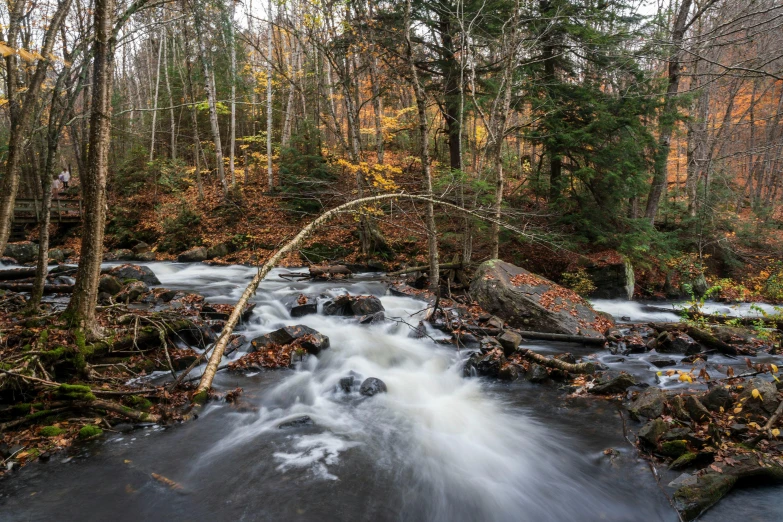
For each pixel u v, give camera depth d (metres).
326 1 15.22
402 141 26.28
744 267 17.38
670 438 4.91
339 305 10.37
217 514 3.93
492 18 15.11
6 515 3.81
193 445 5.04
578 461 4.89
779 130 18.84
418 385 6.99
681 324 9.42
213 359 6.07
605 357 8.13
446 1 14.88
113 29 5.83
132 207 22.44
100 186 6.22
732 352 8.30
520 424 5.77
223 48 15.09
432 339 8.88
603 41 12.73
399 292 12.21
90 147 6.09
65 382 5.82
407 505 4.16
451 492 4.40
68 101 7.09
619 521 3.98
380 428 5.64
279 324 9.40
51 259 16.78
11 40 6.32
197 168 21.62
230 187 21.98
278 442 5.20
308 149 21.22
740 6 5.33
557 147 14.35
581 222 14.90
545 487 4.51
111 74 5.95
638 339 8.79
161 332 7.11
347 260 17.91
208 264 17.61
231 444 5.10
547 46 14.52
